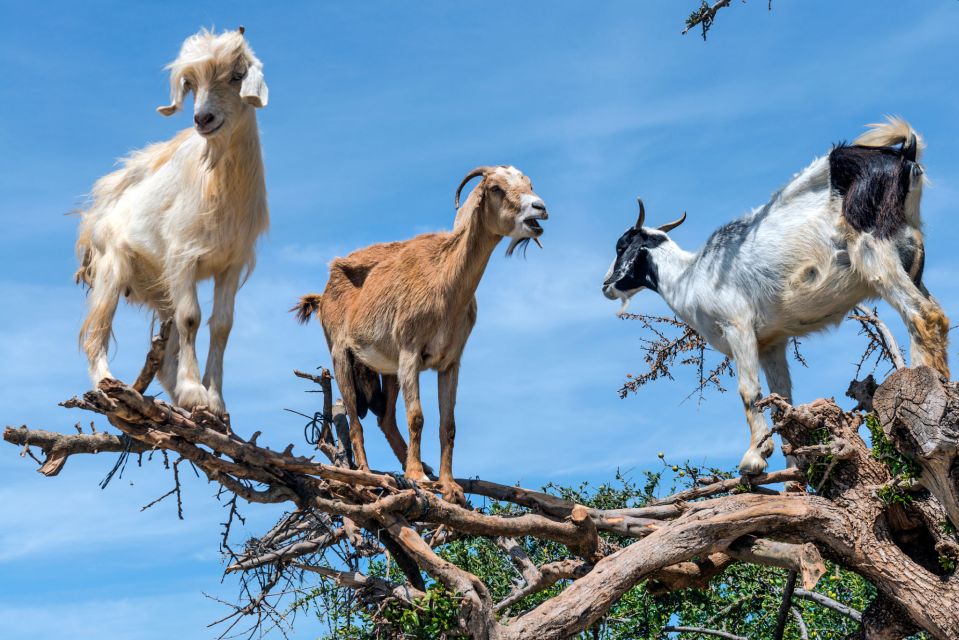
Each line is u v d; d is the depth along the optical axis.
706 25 10.69
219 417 8.39
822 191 9.30
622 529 9.47
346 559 9.14
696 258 10.26
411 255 10.04
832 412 8.69
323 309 10.89
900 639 8.77
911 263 8.80
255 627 8.91
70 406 7.66
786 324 9.62
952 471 7.96
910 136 8.91
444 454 9.84
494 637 7.96
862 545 8.46
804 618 10.84
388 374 10.73
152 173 9.13
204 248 8.53
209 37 8.41
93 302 8.93
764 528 8.66
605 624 10.07
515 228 9.47
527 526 8.88
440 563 8.19
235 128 8.42
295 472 8.47
